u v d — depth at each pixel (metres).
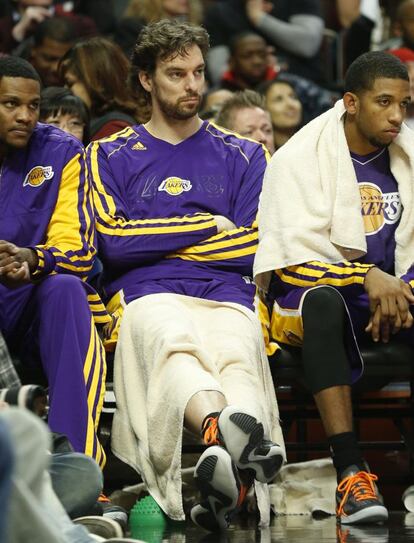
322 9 19.12
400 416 10.70
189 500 10.11
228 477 7.88
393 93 9.98
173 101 10.86
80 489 7.12
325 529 8.56
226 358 9.39
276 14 18.78
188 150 11.06
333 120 10.31
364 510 8.80
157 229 10.52
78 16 17.88
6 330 9.84
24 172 10.20
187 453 10.24
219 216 10.79
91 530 6.84
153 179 10.91
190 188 10.92
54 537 4.21
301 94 17.52
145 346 9.44
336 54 19.28
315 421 12.68
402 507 11.12
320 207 10.04
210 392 8.73
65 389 9.03
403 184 10.38
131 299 10.23
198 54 10.91
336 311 9.42
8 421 4.02
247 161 11.14
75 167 10.27
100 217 10.59
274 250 10.02
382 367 10.05
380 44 19.75
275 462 8.21
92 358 9.19
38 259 9.55
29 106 9.95
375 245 10.34
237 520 9.45
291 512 10.02
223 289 10.38
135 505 9.65
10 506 3.89
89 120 12.75
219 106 15.12
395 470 12.43
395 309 9.61
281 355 10.20
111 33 18.34
